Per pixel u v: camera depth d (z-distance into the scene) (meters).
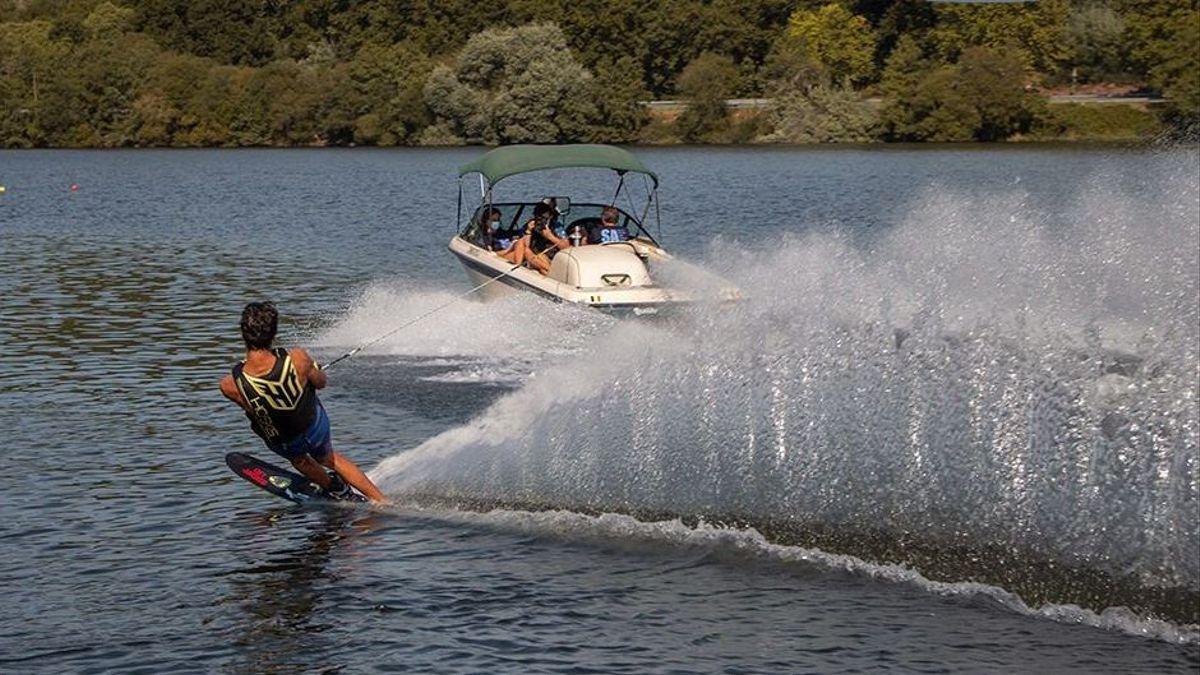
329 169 93.75
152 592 11.83
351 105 122.75
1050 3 113.25
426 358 22.27
